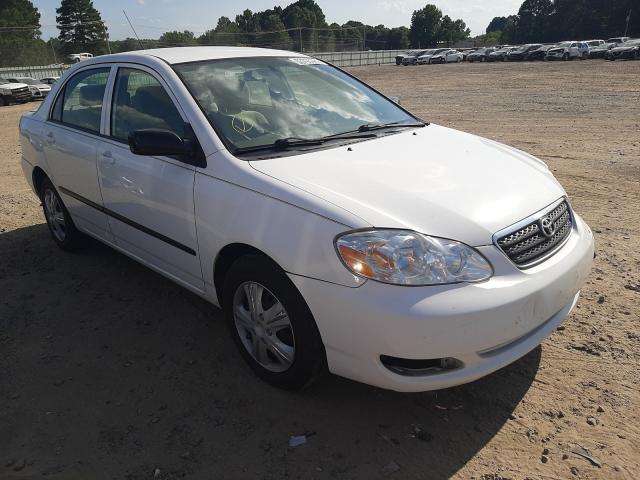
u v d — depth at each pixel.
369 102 3.98
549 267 2.58
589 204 5.82
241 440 2.60
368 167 2.85
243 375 3.08
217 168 2.91
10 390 3.00
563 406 2.75
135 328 3.59
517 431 2.60
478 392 2.88
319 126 3.44
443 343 2.27
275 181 2.67
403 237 2.33
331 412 2.77
